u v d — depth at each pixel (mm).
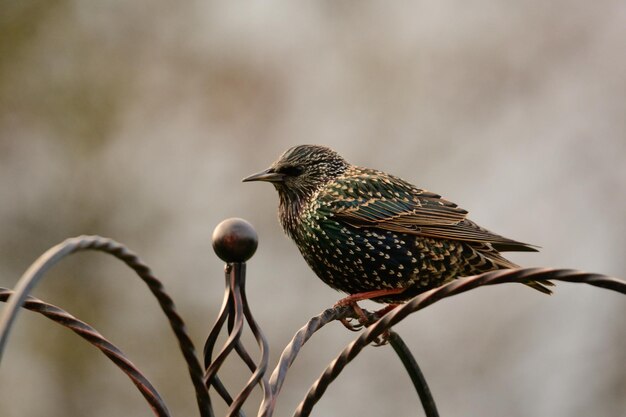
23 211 15234
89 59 15984
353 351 4363
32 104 15742
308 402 4445
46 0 16078
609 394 13625
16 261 15102
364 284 7574
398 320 4262
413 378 5992
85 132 15633
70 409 14281
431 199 7602
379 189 7578
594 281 3941
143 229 15070
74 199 15281
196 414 14117
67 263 14852
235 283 4539
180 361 14328
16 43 15953
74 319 4359
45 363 14398
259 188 14906
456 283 4168
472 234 7238
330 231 7496
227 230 4508
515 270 4047
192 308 14508
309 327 5121
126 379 14367
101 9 16141
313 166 7723
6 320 3244
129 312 14680
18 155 15492
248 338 13469
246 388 4402
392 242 7371
